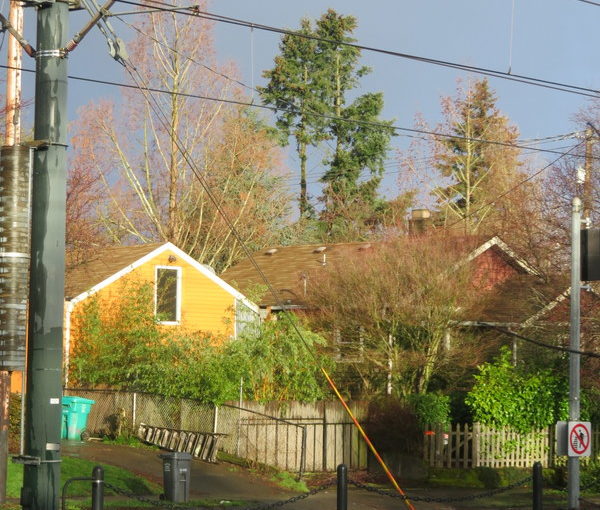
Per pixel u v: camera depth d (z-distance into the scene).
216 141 55.28
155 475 22.11
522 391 27.89
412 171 57.09
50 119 12.57
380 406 26.59
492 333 31.97
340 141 66.31
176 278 35.22
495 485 26.84
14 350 13.60
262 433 24.95
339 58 66.94
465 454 27.05
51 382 12.41
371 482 25.39
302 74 67.12
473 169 59.66
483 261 34.44
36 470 12.32
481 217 55.41
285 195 59.28
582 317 28.23
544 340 30.62
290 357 27.58
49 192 12.53
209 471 23.25
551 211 32.47
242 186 56.59
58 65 12.66
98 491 13.93
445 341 30.09
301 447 24.89
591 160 30.45
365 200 64.19
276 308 34.91
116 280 32.84
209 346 28.11
